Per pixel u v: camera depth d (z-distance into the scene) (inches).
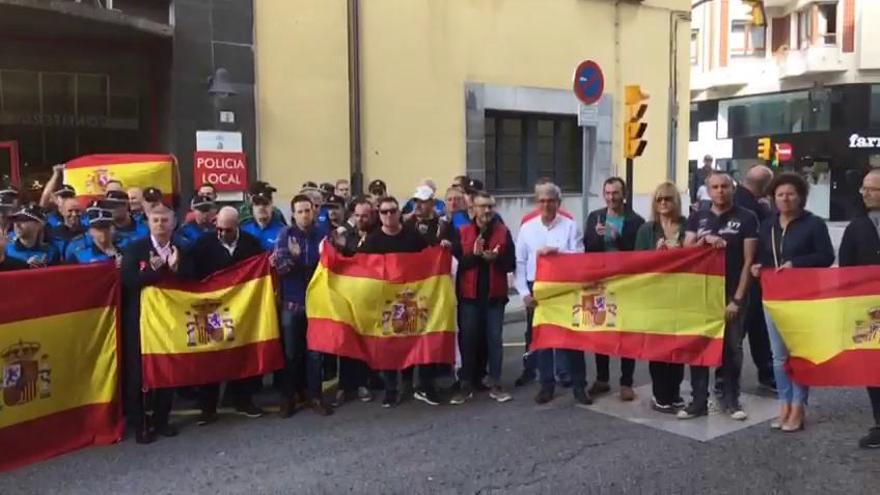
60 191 298.2
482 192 280.8
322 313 252.2
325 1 462.0
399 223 265.0
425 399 266.7
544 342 261.9
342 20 469.1
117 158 347.9
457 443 223.3
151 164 346.0
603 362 272.8
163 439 231.1
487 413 253.0
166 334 233.1
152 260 231.5
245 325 247.4
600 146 604.7
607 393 274.4
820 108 1327.5
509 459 209.8
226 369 243.3
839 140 1294.3
